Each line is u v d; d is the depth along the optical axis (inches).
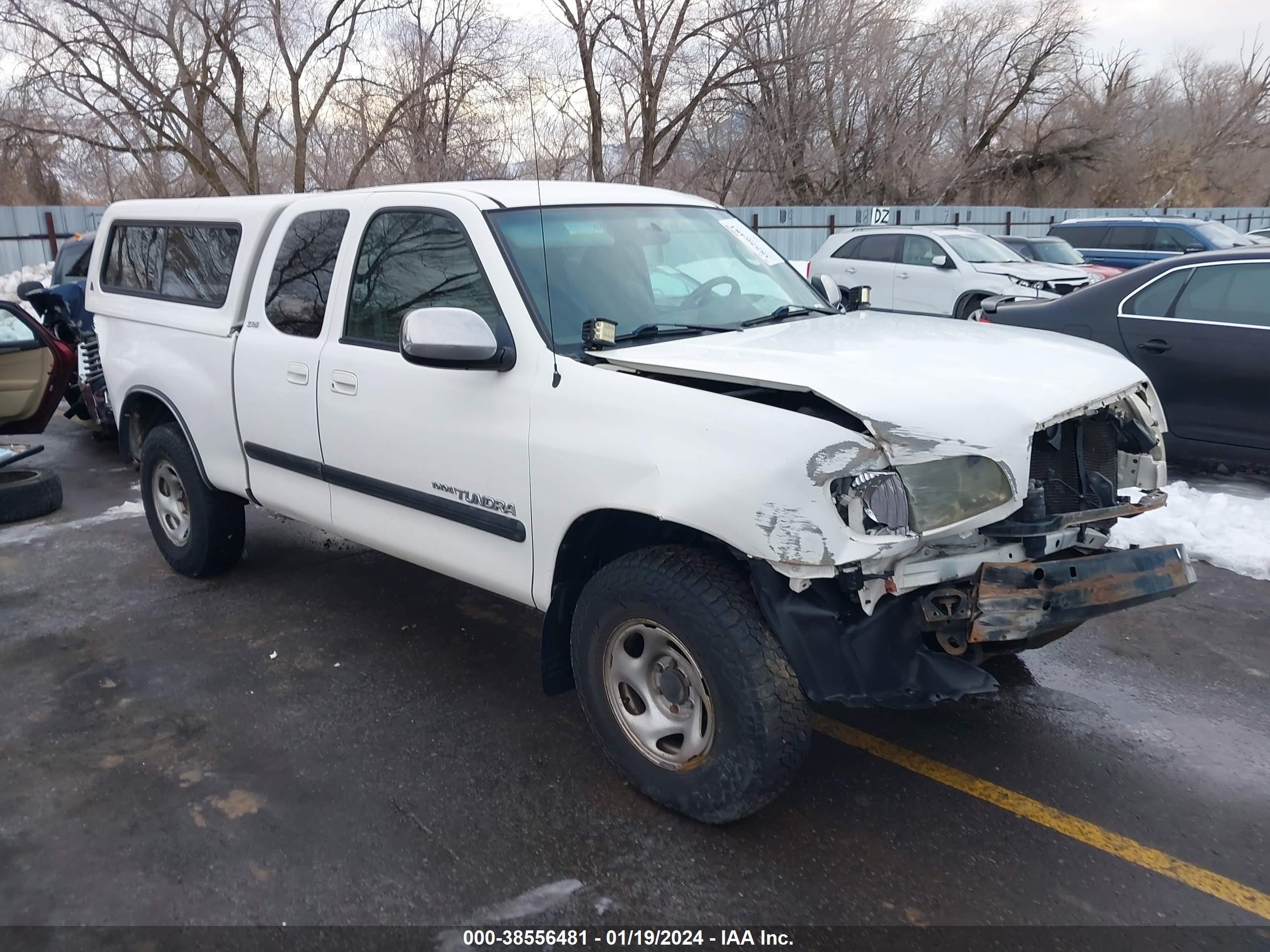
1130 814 134.5
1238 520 243.6
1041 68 1454.2
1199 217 1268.5
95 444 373.7
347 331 168.1
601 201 164.6
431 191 158.6
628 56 998.4
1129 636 190.7
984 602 116.3
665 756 131.3
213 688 172.4
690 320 154.7
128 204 231.9
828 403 118.3
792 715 118.3
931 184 1326.3
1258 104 1777.8
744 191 1192.2
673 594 122.0
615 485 125.0
